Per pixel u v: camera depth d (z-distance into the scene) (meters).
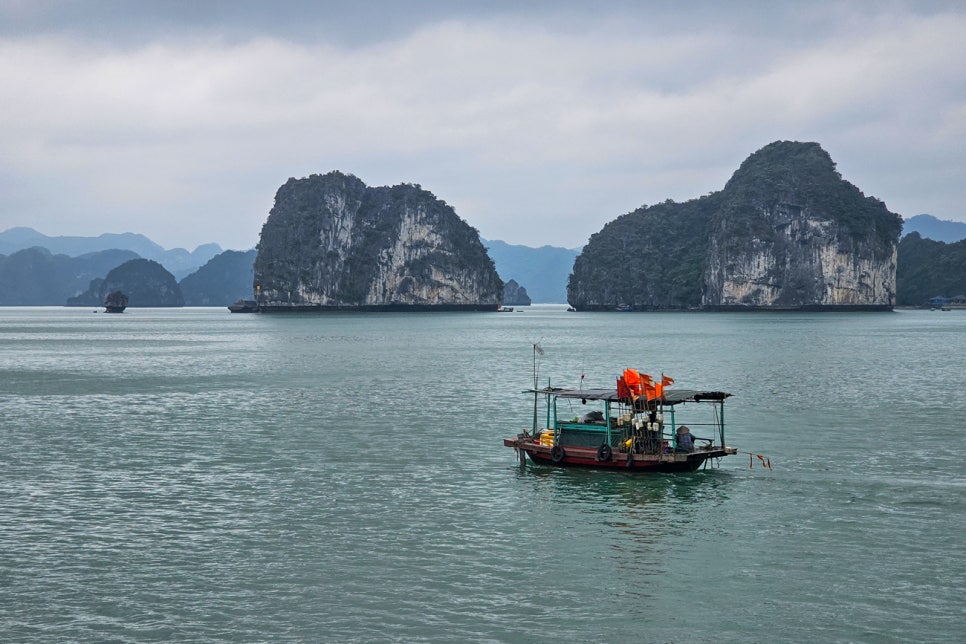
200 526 25.03
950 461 33.66
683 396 32.88
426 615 18.78
